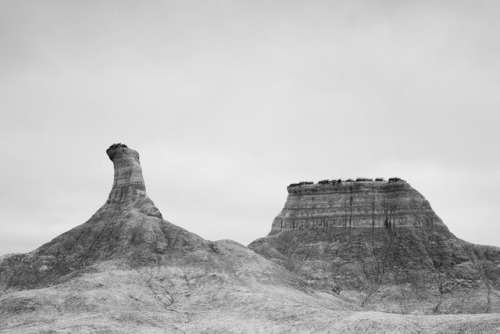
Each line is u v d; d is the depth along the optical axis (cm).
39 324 11506
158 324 12006
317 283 19500
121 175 19888
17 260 17738
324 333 10300
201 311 13262
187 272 15375
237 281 14888
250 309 12631
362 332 10019
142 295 13725
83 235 18325
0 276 17138
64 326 11000
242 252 16750
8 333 10762
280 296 13900
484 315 10400
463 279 18738
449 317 10494
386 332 9869
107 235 17612
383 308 17312
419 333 9812
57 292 13225
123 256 16112
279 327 11150
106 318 11762
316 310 11794
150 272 15388
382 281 19488
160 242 16725
